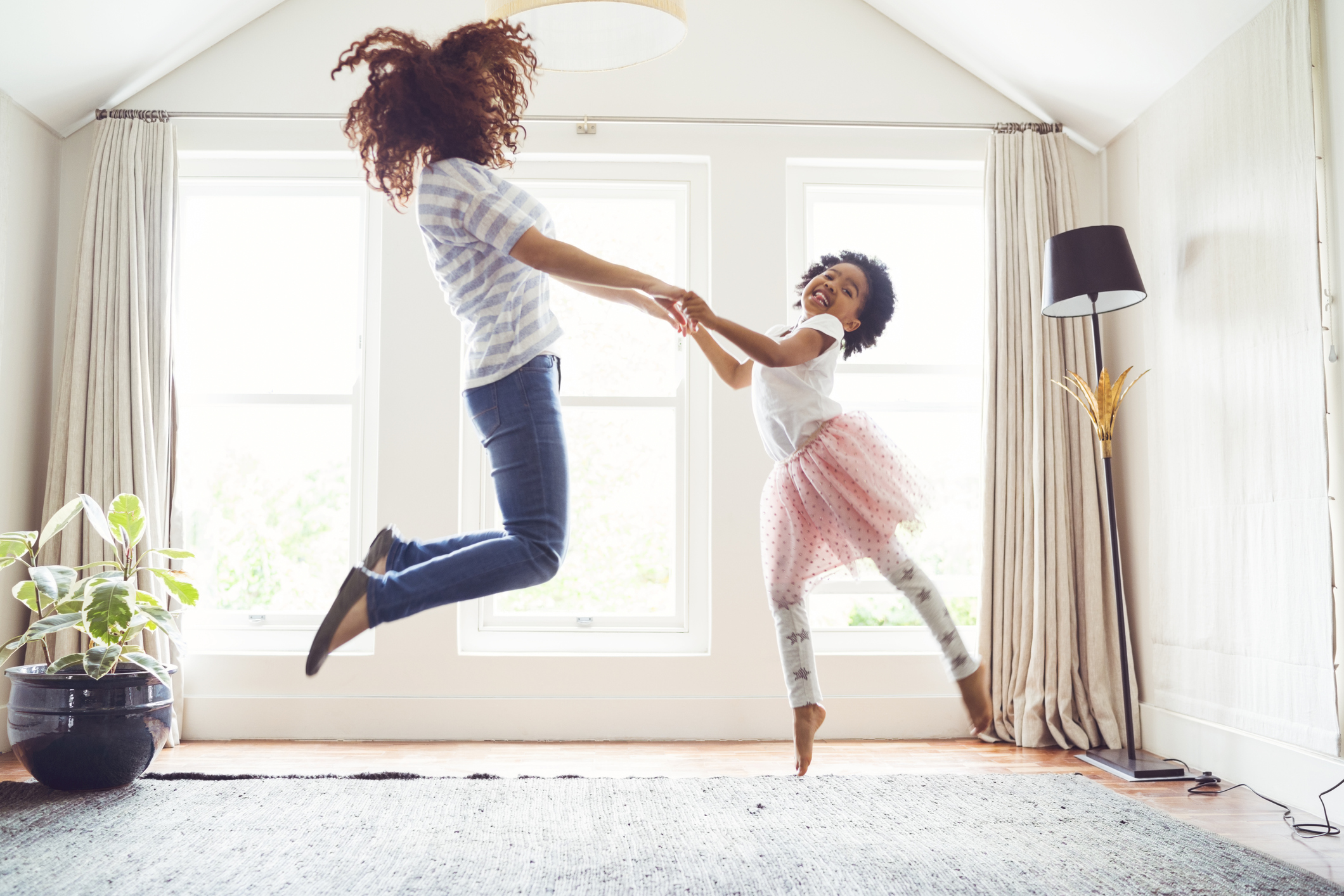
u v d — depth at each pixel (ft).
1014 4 10.26
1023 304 11.14
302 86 11.38
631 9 7.60
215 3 10.62
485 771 9.25
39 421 10.82
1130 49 10.03
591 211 12.03
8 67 9.88
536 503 5.12
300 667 10.82
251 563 11.60
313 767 9.35
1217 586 9.23
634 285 5.25
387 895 5.51
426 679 10.84
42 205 10.87
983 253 11.82
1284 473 8.25
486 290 5.25
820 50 11.73
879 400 12.09
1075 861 6.25
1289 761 8.14
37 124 10.77
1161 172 10.38
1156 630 10.30
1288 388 8.21
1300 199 8.08
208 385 11.75
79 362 10.46
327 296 11.86
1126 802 7.86
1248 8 8.71
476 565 4.98
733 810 7.50
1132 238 11.12
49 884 5.65
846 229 12.25
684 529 11.60
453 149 5.30
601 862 6.17
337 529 11.65
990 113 11.80
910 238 12.30
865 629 11.64
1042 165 11.43
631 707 10.87
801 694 7.13
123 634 8.19
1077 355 11.14
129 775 7.97
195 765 9.39
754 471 11.20
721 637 11.02
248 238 11.89
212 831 6.81
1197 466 9.58
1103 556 10.93
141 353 10.53
